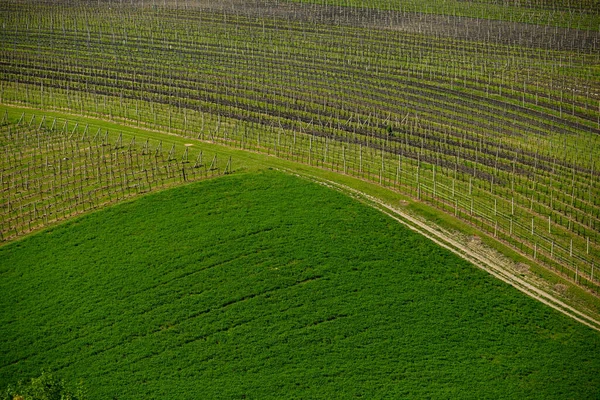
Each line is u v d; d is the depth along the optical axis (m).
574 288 100.50
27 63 172.38
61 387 82.19
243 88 159.12
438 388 85.25
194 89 158.88
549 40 186.62
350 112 148.38
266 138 135.50
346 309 95.88
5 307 95.12
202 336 91.94
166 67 170.62
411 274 101.69
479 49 181.62
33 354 89.06
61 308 95.12
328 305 96.44
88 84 161.00
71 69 169.38
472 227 111.00
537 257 105.62
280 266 102.25
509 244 107.88
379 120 144.88
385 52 180.38
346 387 85.19
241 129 139.25
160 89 158.62
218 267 101.81
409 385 85.56
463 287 99.94
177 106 149.88
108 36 190.38
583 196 119.06
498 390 85.31
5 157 125.38
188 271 101.06
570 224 111.94
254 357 89.12
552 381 86.81
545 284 101.19
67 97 153.38
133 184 118.44
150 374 86.62
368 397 83.94
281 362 88.50
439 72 169.00
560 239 109.00
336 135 137.62
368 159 128.75
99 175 120.50
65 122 140.25
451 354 90.06
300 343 91.00
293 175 121.75
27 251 103.75
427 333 92.81
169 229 108.25
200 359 88.81
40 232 107.25
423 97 156.12
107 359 88.50
